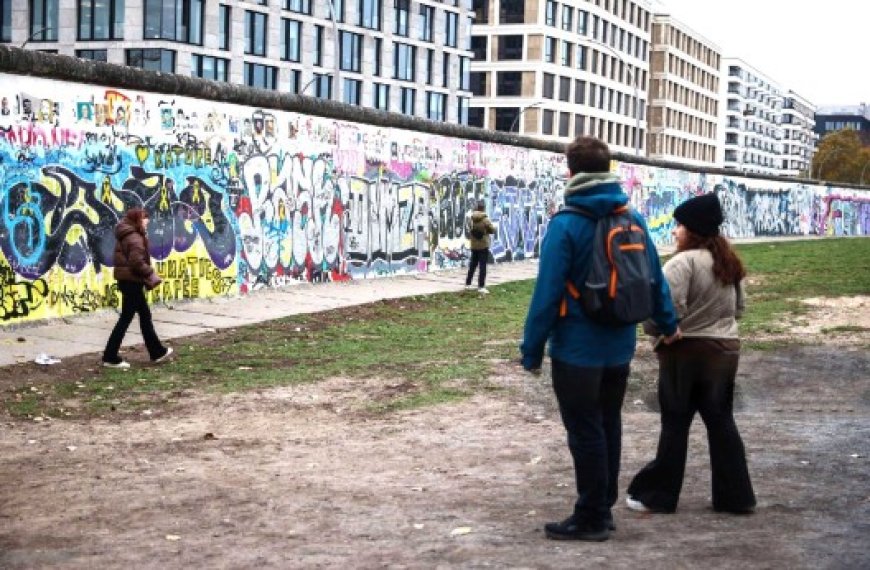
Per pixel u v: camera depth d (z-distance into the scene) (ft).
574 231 14.74
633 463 21.06
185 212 49.29
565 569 13.82
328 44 213.87
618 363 15.12
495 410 27.40
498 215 83.87
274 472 20.70
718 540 15.20
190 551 15.20
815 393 29.84
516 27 278.87
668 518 16.69
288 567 14.28
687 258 16.58
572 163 15.23
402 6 234.38
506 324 47.26
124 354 36.91
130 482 19.95
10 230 39.24
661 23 357.00
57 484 19.88
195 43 182.29
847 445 22.47
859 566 13.82
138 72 45.24
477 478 19.85
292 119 57.31
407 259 70.38
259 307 50.47
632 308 14.61
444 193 75.10
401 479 19.90
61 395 29.66
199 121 49.98
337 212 62.03
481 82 285.02
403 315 50.65
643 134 353.72
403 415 26.94
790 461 20.84
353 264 63.98
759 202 146.92
